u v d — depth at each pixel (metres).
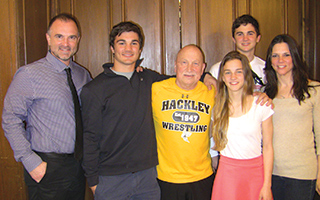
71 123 1.43
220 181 1.44
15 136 1.32
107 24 2.08
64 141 1.41
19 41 1.64
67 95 1.43
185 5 2.10
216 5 2.10
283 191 1.48
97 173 1.41
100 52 2.09
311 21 2.10
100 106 1.38
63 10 2.06
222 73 1.45
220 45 2.12
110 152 1.42
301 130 1.42
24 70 1.36
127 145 1.41
